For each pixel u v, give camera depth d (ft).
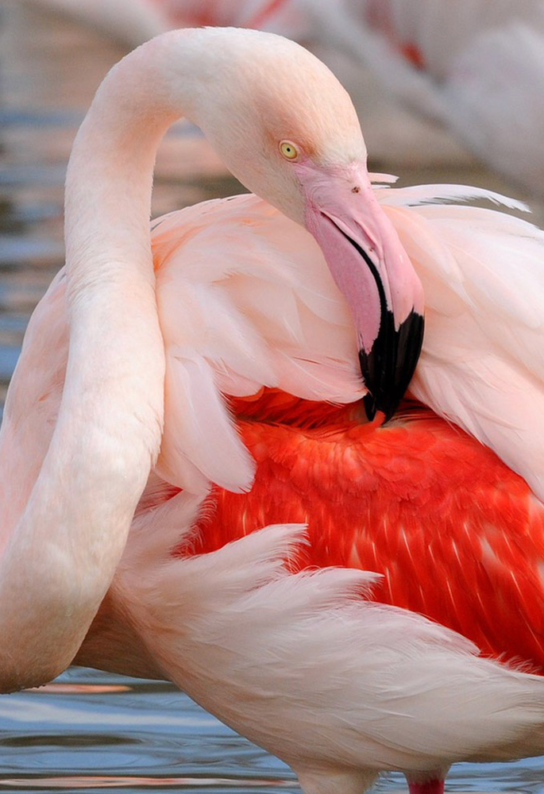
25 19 79.92
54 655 20.52
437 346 20.57
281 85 20.03
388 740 20.95
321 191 20.01
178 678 22.13
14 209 50.90
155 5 60.64
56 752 24.62
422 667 20.39
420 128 60.75
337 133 19.92
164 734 25.43
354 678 20.53
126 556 21.34
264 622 20.51
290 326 20.45
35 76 71.15
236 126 20.52
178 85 20.93
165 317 20.95
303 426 21.38
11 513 23.15
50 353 22.98
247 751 24.99
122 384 20.20
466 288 20.47
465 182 57.47
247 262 20.77
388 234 19.65
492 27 43.09
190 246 21.52
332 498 20.89
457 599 20.90
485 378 20.33
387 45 45.75
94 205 21.59
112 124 21.65
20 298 41.98
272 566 20.45
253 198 22.26
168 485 21.42
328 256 20.01
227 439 20.08
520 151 43.52
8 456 23.39
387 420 20.89
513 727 20.67
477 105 43.80
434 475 20.79
